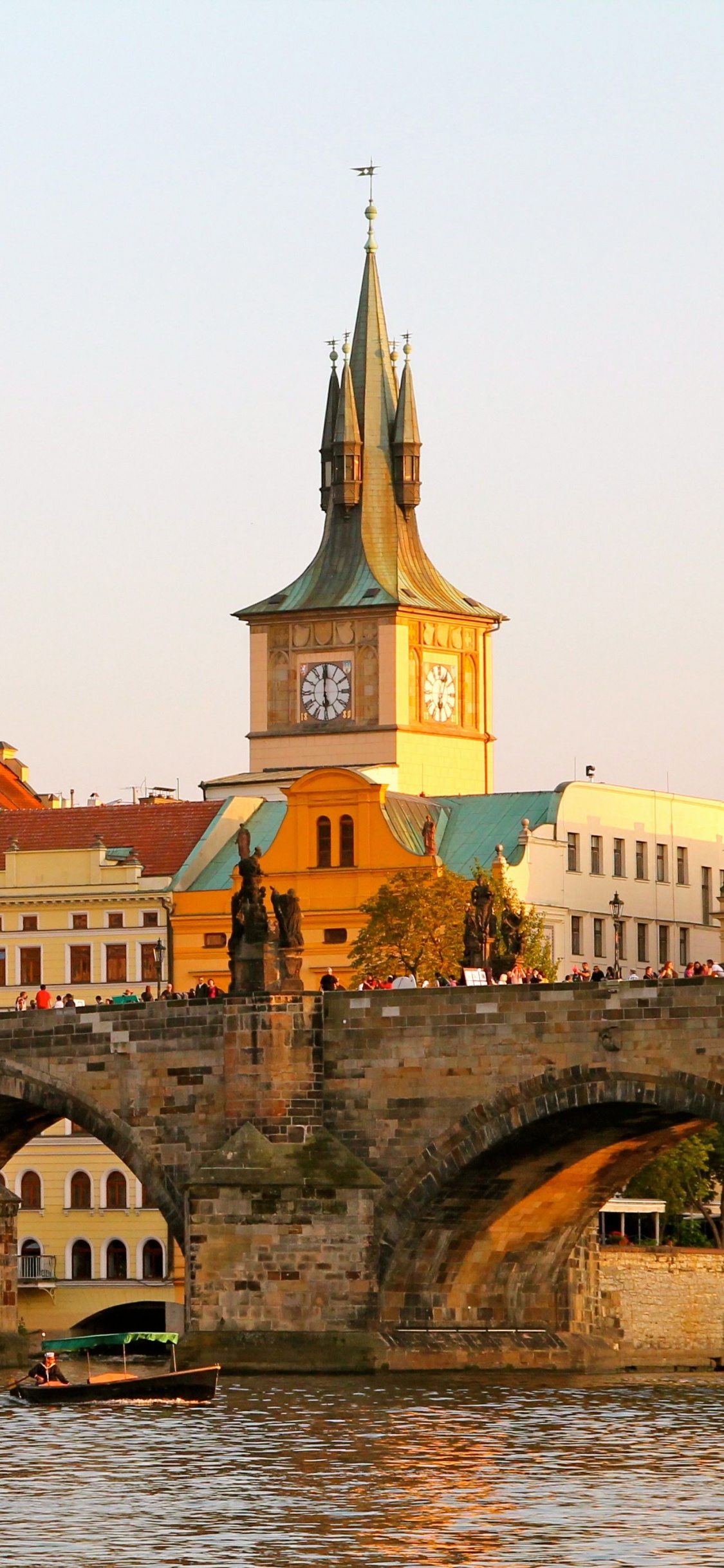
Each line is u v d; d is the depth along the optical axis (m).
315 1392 146.25
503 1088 152.00
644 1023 148.62
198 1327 155.12
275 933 164.38
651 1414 139.25
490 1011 152.38
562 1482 117.62
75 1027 164.38
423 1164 153.38
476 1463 122.25
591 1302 173.62
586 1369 168.00
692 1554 103.62
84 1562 102.62
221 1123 159.00
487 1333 163.88
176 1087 160.75
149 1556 103.44
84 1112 163.75
